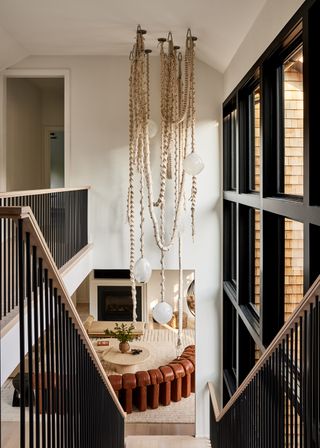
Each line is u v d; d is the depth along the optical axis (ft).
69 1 17.13
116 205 24.64
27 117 31.22
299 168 12.75
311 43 10.16
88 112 24.52
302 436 7.60
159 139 24.31
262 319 15.15
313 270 10.28
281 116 14.56
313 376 6.79
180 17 18.11
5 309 11.16
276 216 14.98
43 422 7.64
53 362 8.13
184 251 24.56
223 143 24.13
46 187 35.22
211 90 24.17
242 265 20.35
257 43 15.53
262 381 10.40
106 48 23.08
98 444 12.50
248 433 11.98
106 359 30.76
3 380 10.28
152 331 40.55
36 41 21.98
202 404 25.03
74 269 19.89
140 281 18.83
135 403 28.30
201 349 25.02
